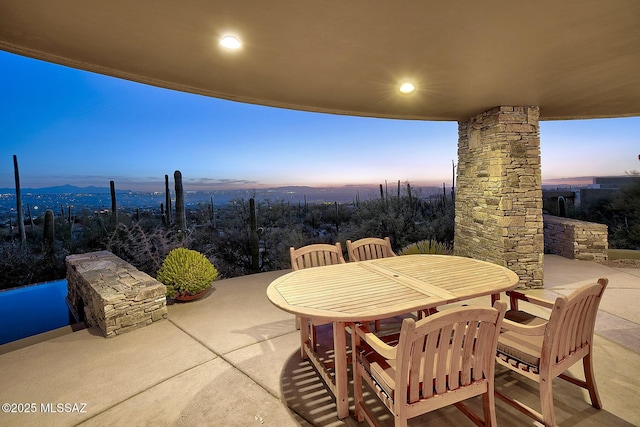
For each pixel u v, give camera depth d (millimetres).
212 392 2092
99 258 4633
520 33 2045
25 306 4777
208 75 2801
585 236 5758
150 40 2102
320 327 3180
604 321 3037
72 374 2328
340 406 1829
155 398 2033
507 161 4000
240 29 1966
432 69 2693
